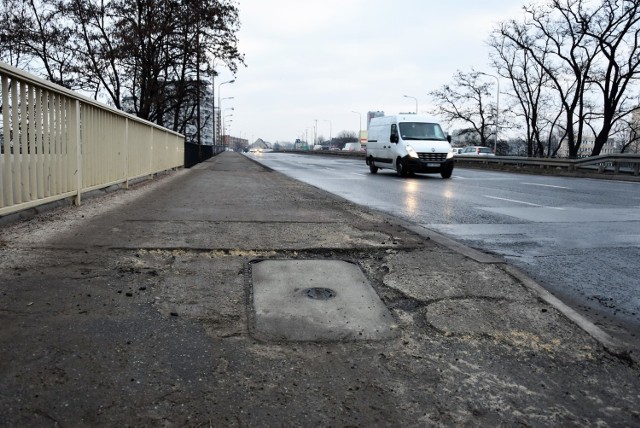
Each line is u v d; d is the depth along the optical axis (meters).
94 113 7.63
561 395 2.43
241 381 2.38
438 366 2.65
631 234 6.81
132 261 4.04
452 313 3.35
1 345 2.56
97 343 2.65
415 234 5.78
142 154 11.69
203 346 2.71
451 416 2.20
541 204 10.47
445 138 20.70
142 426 2.00
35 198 5.42
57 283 3.45
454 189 14.35
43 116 5.63
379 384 2.44
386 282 3.91
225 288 3.56
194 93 30.69
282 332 2.94
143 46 26.39
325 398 2.29
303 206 8.16
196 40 28.11
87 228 5.23
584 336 3.09
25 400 2.12
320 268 4.12
